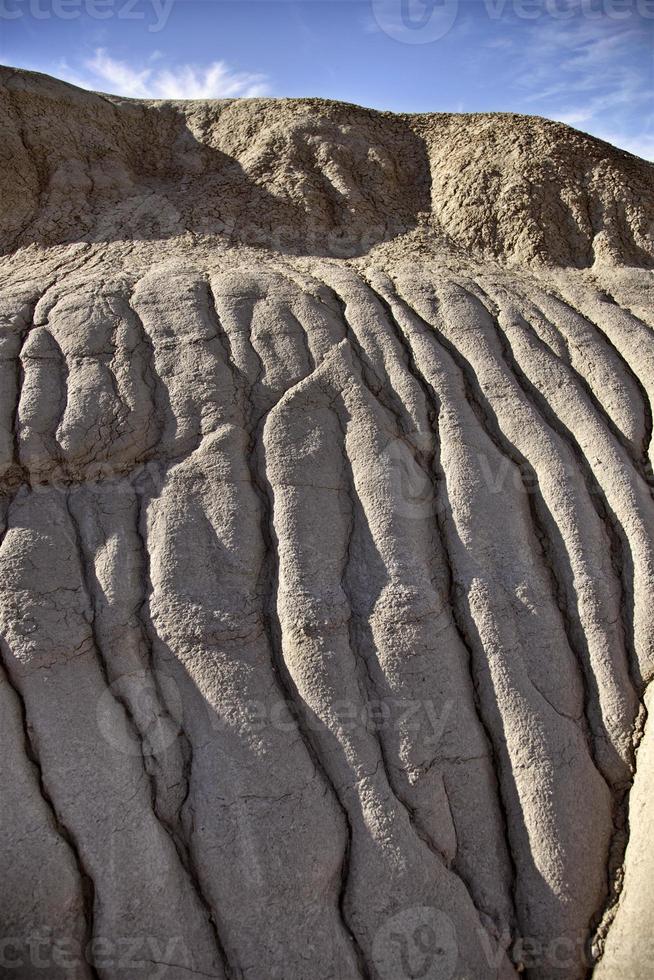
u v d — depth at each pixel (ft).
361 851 11.64
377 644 13.28
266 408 15.93
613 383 17.42
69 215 21.88
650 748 12.65
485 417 16.69
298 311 17.54
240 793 11.76
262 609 13.60
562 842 11.96
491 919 11.57
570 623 14.16
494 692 13.23
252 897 11.09
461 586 14.17
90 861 11.18
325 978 10.72
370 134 24.53
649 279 20.77
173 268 18.84
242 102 25.39
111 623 13.12
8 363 16.12
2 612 12.80
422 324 18.13
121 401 15.51
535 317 18.69
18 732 11.94
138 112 25.09
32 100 22.94
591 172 22.80
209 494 14.52
